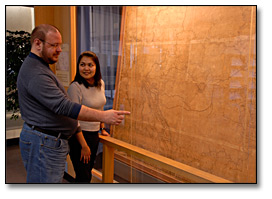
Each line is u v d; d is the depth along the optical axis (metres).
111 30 2.15
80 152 2.10
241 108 1.49
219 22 1.55
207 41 1.60
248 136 1.47
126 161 2.10
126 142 2.10
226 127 1.55
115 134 2.19
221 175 1.58
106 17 2.18
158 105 1.87
